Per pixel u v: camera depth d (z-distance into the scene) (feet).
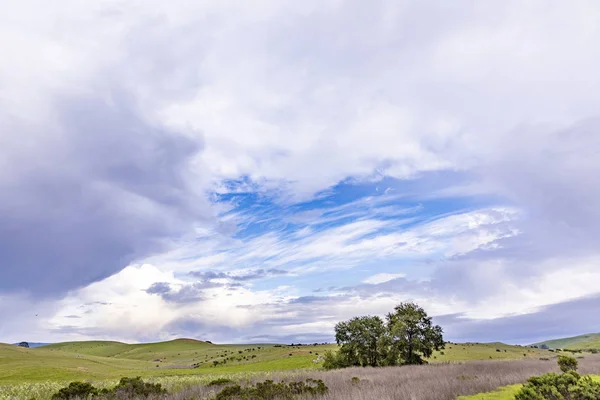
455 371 104.17
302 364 315.17
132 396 76.54
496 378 74.59
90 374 304.50
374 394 53.67
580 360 159.84
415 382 70.28
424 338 212.64
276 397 60.90
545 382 48.14
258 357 522.06
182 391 77.30
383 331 221.25
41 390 98.43
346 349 222.07
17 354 451.12
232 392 67.21
